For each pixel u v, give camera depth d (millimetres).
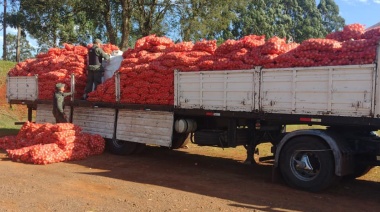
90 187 7023
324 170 6656
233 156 10773
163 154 10992
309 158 6918
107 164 9367
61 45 34125
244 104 7672
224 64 7980
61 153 9539
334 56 6484
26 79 13648
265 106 7352
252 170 8852
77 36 34344
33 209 5695
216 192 6797
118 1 30062
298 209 5879
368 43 6172
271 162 9750
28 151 9414
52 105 12508
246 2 31078
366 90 6070
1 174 8000
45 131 10234
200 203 6082
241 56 7785
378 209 5969
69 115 12070
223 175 8266
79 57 12148
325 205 6109
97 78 11594
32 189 6816
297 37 56750
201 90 8461
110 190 6828
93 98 11102
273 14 53406
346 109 6293
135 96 9898
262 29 49500
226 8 29906
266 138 8547
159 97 9336
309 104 6738
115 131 10680
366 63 6062
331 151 6602
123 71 10156
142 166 9180
